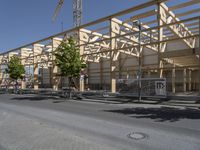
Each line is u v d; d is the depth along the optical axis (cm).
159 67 2238
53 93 3005
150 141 677
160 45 2277
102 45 3434
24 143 666
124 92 2161
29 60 4581
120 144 648
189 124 931
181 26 2628
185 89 3266
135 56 3653
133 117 1117
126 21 2702
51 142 672
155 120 1030
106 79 4153
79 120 1042
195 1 2139
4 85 5431
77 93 2605
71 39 2611
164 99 1841
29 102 2020
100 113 1268
